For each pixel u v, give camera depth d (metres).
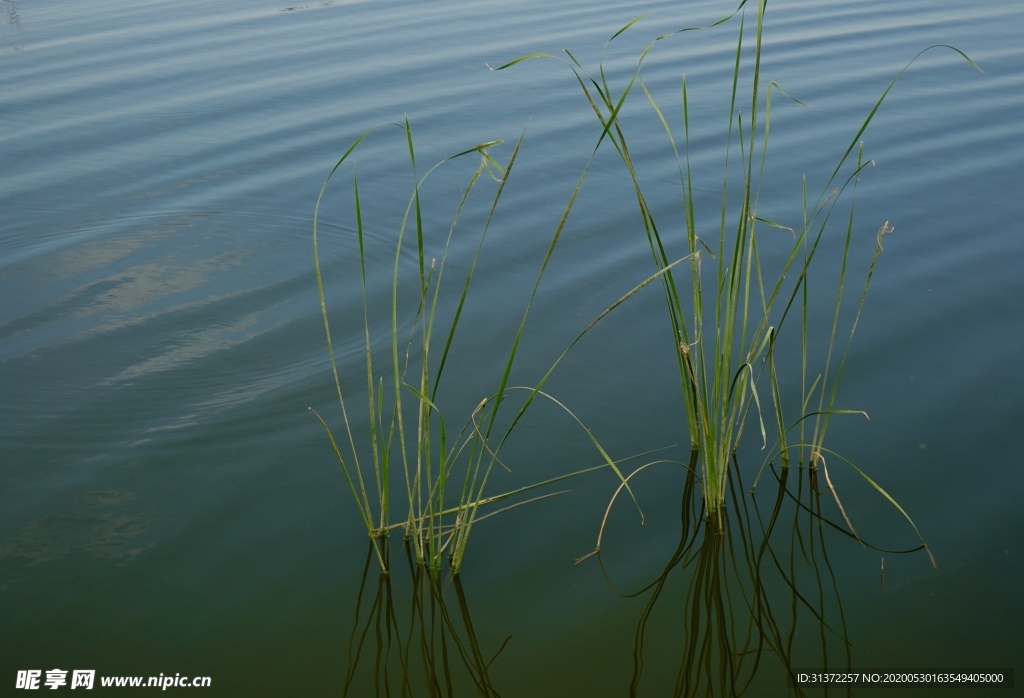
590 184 4.94
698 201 4.70
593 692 2.26
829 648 2.35
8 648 2.35
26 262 4.46
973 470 2.87
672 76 6.36
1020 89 6.07
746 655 2.35
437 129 5.59
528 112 5.82
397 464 3.02
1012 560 2.55
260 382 3.49
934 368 3.34
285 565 2.62
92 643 2.37
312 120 5.79
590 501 2.85
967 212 4.50
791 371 3.37
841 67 6.54
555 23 7.57
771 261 4.15
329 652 2.36
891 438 3.02
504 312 3.87
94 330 3.90
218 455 3.07
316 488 2.92
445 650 2.37
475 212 4.73
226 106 6.05
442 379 3.44
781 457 2.98
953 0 8.35
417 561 2.64
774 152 5.23
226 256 4.50
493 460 3.01
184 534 2.73
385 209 4.82
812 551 2.66
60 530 2.74
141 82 6.50
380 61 6.79
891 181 4.86
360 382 3.46
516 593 2.54
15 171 5.30
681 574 2.59
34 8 8.55
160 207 4.95
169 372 3.57
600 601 2.51
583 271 4.14
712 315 3.79
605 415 3.21
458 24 7.66
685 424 3.18
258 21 7.94
